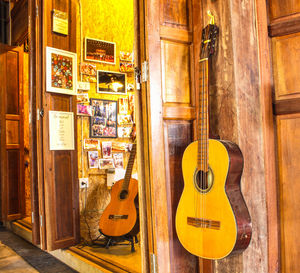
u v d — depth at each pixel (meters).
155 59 1.84
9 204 4.91
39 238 3.35
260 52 1.76
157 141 1.83
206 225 1.65
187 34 1.97
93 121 4.02
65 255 3.27
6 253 3.69
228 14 1.79
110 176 3.95
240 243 1.57
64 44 3.47
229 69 1.79
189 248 1.71
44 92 3.24
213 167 1.65
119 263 2.82
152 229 1.82
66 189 3.37
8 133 4.96
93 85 4.06
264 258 1.71
